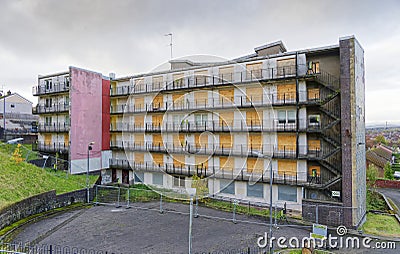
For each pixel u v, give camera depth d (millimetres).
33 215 18500
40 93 35906
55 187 22391
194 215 20266
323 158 21984
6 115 46562
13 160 22875
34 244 13930
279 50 25219
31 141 41156
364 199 22750
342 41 20328
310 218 20641
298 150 23172
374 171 34969
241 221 19422
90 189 23969
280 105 23406
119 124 32156
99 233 16062
